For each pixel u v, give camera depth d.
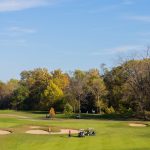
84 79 157.62
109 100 141.12
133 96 117.81
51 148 43.09
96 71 170.50
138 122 81.38
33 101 182.88
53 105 162.88
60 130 63.22
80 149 41.84
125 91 119.94
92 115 124.25
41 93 168.62
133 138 51.47
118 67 133.75
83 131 56.31
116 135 55.56
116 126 73.25
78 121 89.19
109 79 142.12
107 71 150.62
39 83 181.88
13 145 45.97
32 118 106.62
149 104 112.38
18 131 60.62
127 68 115.94
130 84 114.12
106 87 143.75
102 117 115.75
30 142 48.38
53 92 162.12
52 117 110.62
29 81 187.88
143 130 64.44
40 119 100.75
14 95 188.88
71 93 152.38
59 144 46.31
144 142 46.97
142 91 112.44
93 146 44.03
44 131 62.38
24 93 185.00
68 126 70.12
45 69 188.00
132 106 122.81
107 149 41.47
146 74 112.00
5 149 43.22
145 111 110.44
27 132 60.41
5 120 89.38
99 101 142.25
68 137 53.72
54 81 170.75
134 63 114.94
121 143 46.22
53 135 56.38
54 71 182.38
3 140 49.94
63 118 111.25
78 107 150.62
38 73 185.38
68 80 175.25
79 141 49.03
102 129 66.00
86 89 150.75
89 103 150.88
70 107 129.75
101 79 151.38
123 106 128.12
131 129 66.56
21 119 96.69
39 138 52.34
